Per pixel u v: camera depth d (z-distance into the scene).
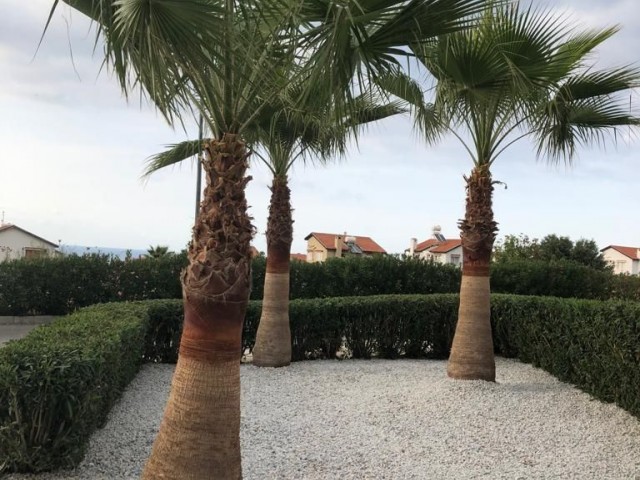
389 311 9.17
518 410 5.75
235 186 3.18
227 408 3.13
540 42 5.53
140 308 7.41
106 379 4.36
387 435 4.93
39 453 3.57
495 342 9.20
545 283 13.23
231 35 2.83
